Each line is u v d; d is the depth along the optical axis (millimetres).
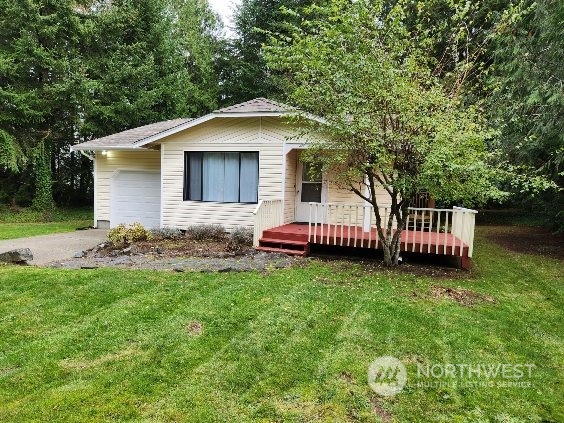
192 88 22703
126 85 19375
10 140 16453
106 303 5371
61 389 3371
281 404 3217
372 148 6438
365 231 9406
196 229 10742
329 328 4613
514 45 10109
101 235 12320
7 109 17062
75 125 18281
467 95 9852
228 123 11117
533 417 3170
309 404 3225
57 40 17750
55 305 5273
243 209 11180
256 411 3123
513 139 10086
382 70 6305
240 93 23219
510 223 17453
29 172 18891
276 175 10766
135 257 8383
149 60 19828
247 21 22328
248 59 23281
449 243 8008
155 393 3336
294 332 4488
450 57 8789
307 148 8422
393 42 7047
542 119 9375
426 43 7629
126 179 13828
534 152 10109
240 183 11211
